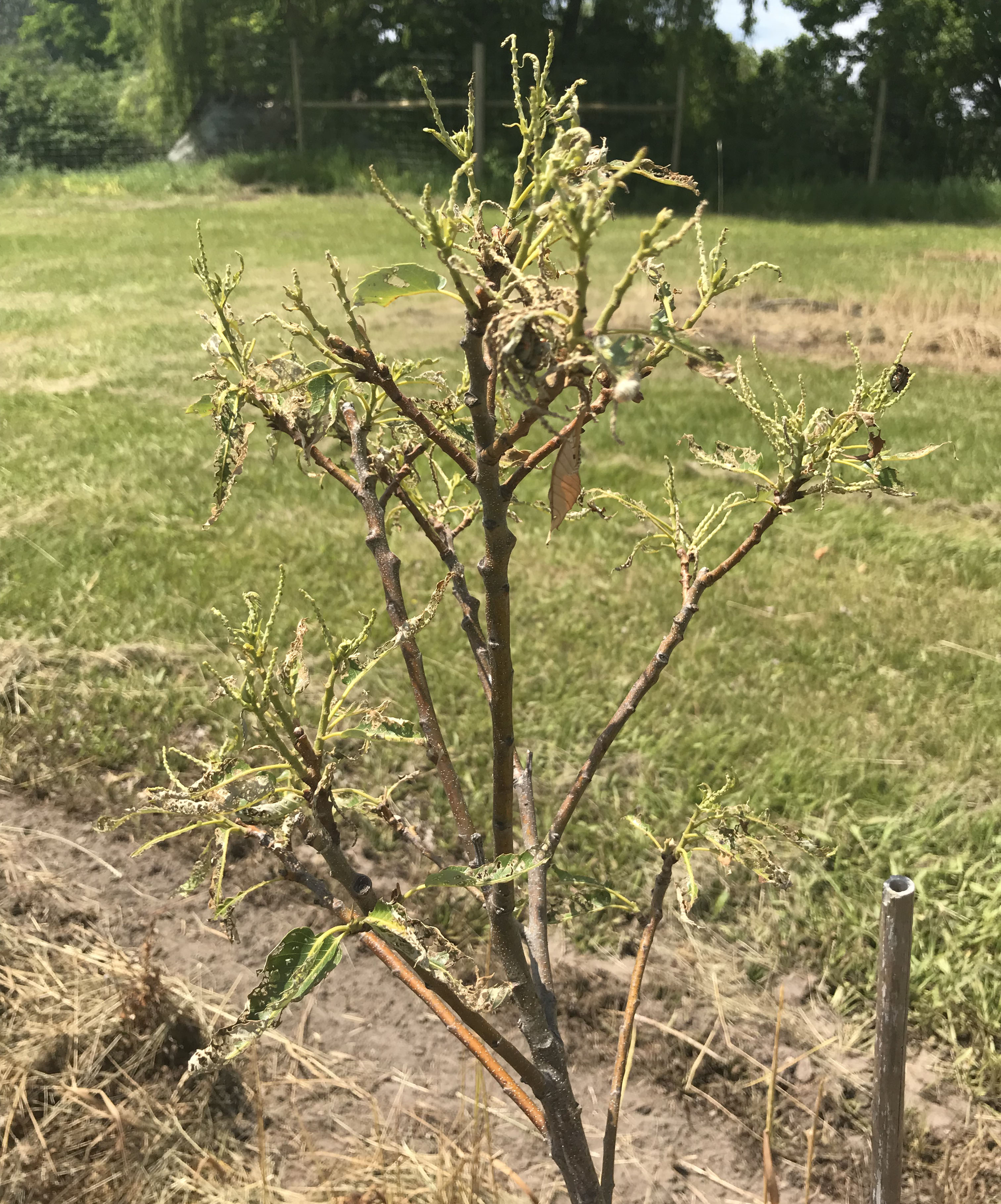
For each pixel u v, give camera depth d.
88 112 25.47
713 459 1.39
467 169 0.92
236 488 5.23
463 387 1.31
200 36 24.11
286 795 1.12
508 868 1.03
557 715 3.49
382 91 23.52
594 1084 2.41
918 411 6.67
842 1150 2.29
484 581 1.04
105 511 4.90
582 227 0.75
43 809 3.11
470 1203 2.00
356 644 1.11
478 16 22.69
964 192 19.89
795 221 18.86
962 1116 2.34
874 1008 2.57
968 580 4.51
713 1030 2.50
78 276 11.16
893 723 3.49
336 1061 2.44
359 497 1.34
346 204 18.97
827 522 5.05
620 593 4.30
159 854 2.96
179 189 21.45
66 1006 2.43
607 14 22.92
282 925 2.76
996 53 22.42
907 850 2.95
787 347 8.38
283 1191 2.11
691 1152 2.29
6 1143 2.14
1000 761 3.31
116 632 3.82
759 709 3.55
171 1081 2.33
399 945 1.06
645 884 2.85
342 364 1.02
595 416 0.91
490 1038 1.21
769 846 2.95
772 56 23.77
